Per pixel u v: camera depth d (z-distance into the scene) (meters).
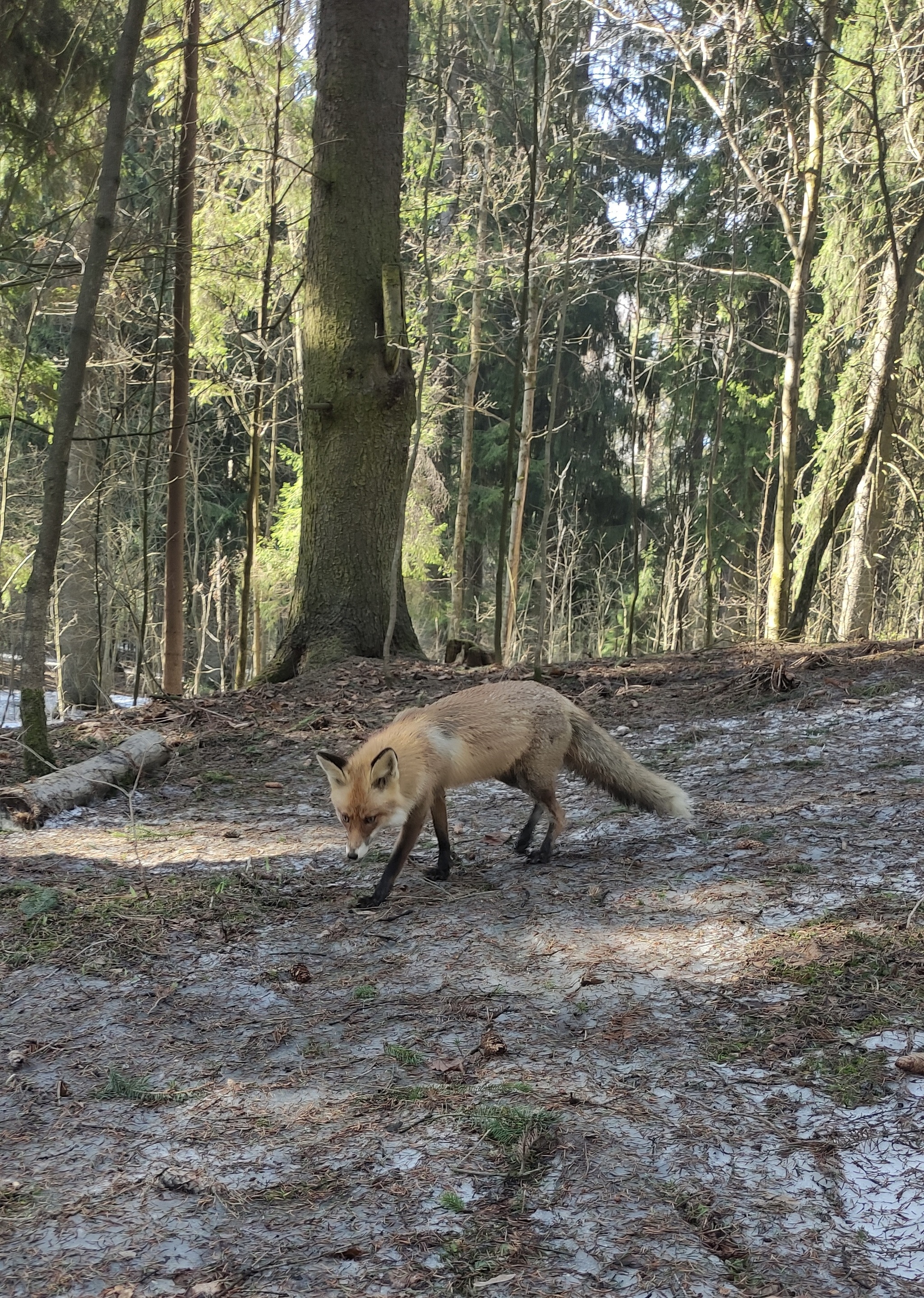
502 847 5.33
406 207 17.50
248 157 14.00
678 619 16.64
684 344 19.89
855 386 16.73
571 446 30.17
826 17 10.47
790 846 4.50
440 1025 3.25
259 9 11.84
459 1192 2.41
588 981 3.44
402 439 10.17
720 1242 2.20
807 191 10.75
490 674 9.23
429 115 18.83
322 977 3.73
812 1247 2.17
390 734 4.49
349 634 10.01
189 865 5.11
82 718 8.99
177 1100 2.90
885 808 4.80
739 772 5.99
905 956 3.31
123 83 6.21
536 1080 2.87
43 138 10.09
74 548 17.78
